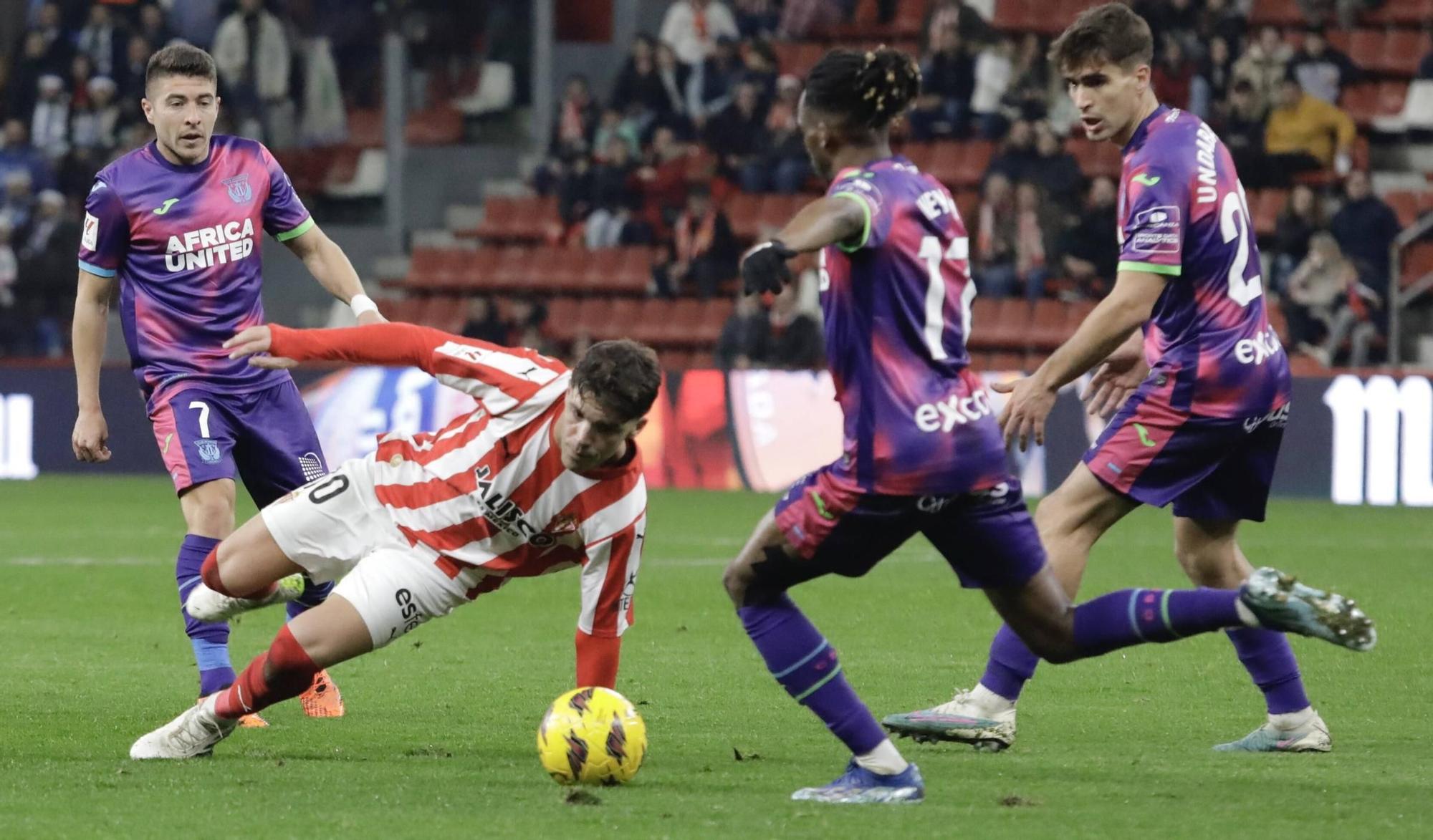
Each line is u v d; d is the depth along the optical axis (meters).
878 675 25.14
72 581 36.62
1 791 16.83
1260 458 19.70
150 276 21.80
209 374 21.83
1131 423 19.44
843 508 15.82
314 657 17.38
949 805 16.28
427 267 75.12
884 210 15.28
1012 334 63.03
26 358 72.00
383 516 17.67
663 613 32.03
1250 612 15.39
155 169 21.84
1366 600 33.19
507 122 81.69
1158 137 18.98
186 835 14.98
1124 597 16.17
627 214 72.31
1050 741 20.06
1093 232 62.72
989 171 64.25
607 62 82.56
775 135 70.81
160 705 22.27
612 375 15.53
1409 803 16.44
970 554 16.30
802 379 59.03
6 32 82.56
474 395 16.89
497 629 30.31
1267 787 17.25
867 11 76.94
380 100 80.62
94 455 22.08
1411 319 64.62
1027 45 68.62
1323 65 67.12
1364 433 54.22
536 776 17.75
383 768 18.17
